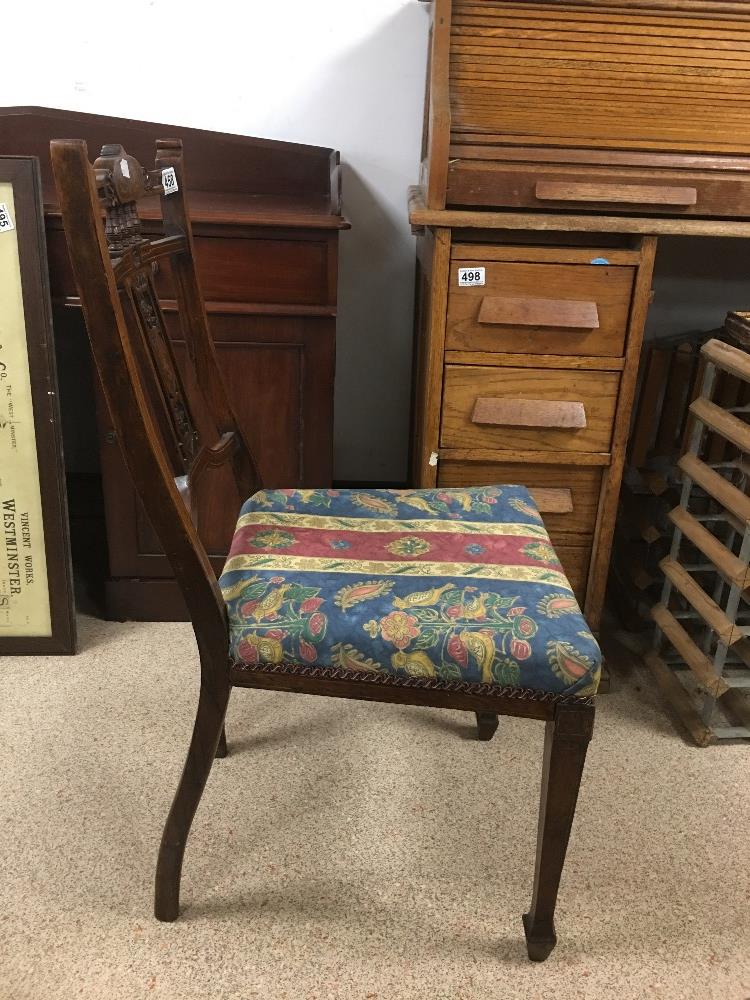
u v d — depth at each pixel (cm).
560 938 129
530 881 138
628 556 207
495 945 127
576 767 114
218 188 203
